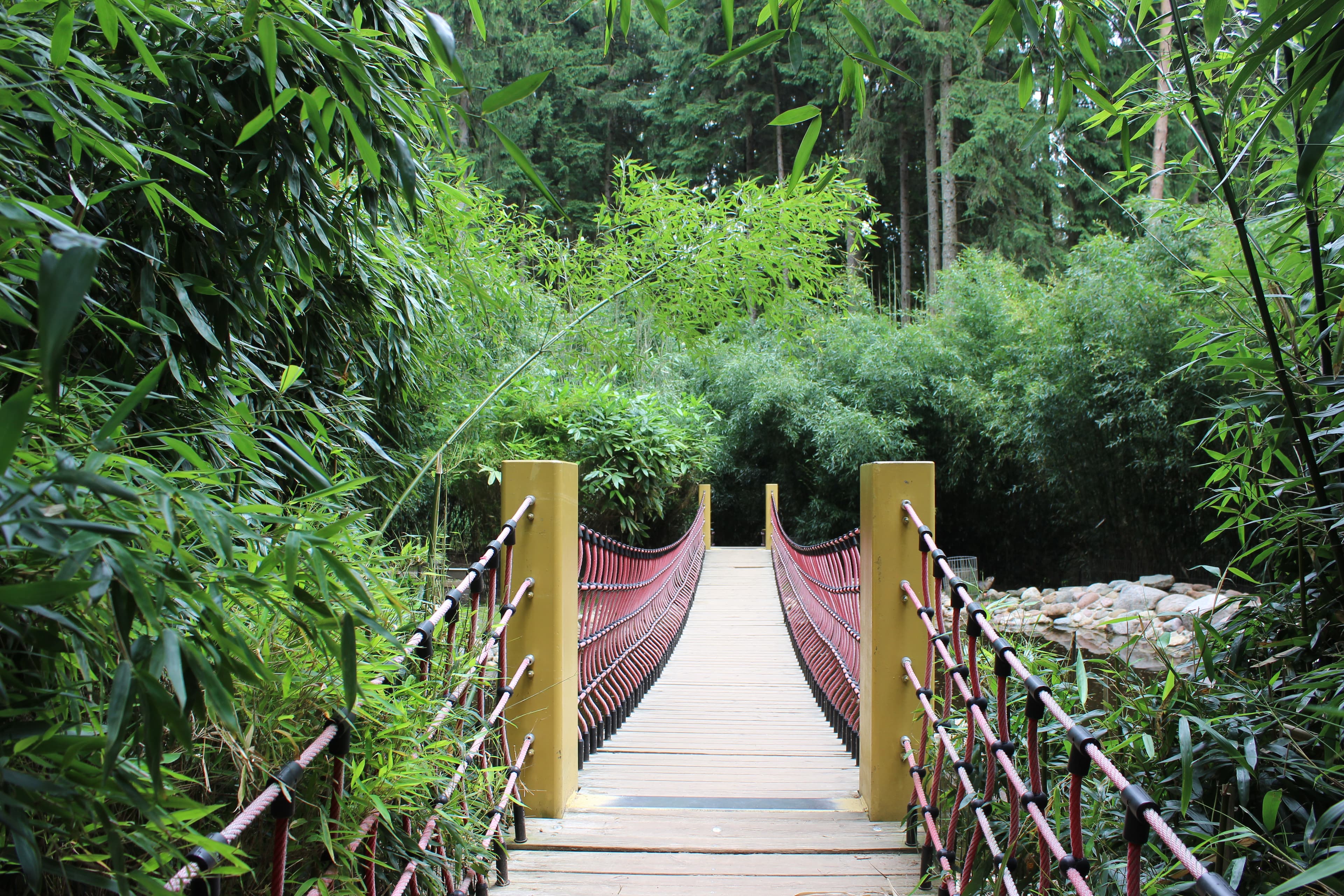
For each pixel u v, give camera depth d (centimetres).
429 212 260
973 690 165
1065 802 158
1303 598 167
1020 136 1507
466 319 342
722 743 335
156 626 61
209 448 146
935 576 204
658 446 635
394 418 274
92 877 63
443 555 207
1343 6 93
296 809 109
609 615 362
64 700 74
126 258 131
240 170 139
